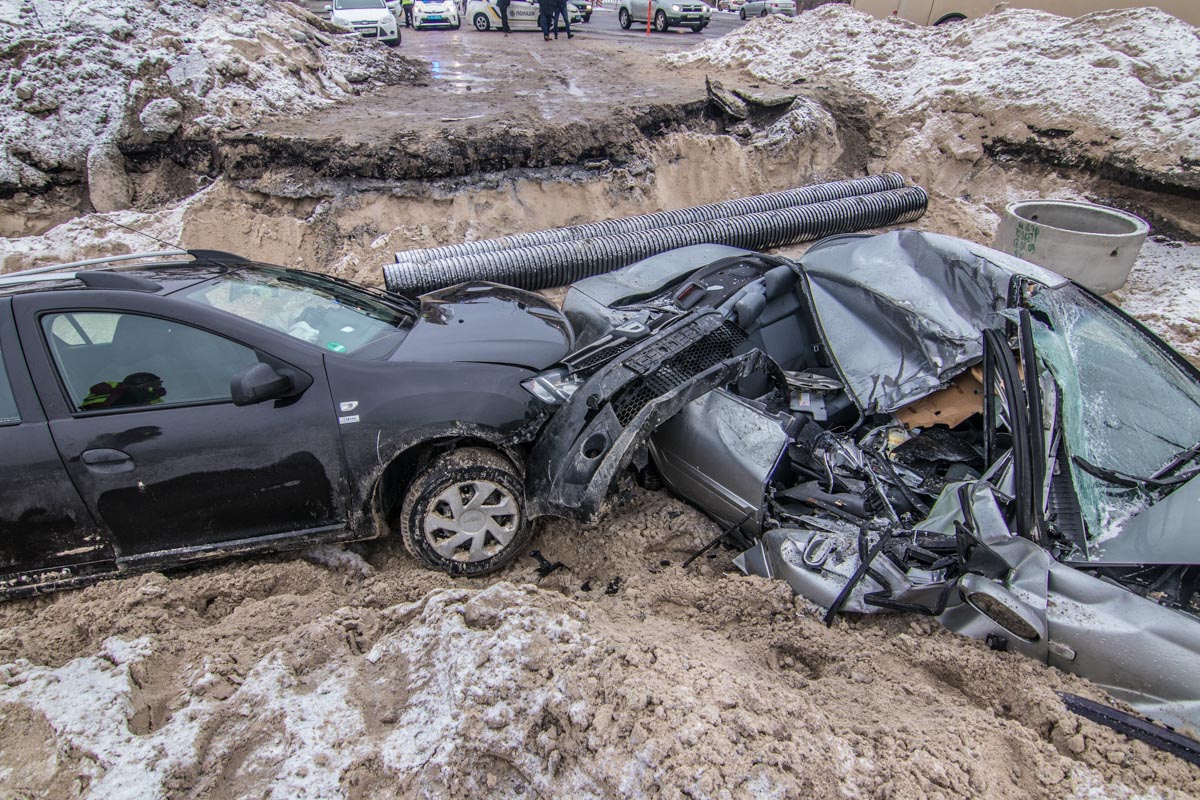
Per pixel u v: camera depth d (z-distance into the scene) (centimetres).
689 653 299
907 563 308
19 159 791
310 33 1177
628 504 417
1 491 320
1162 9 1019
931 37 1175
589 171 897
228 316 348
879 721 262
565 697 260
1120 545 269
